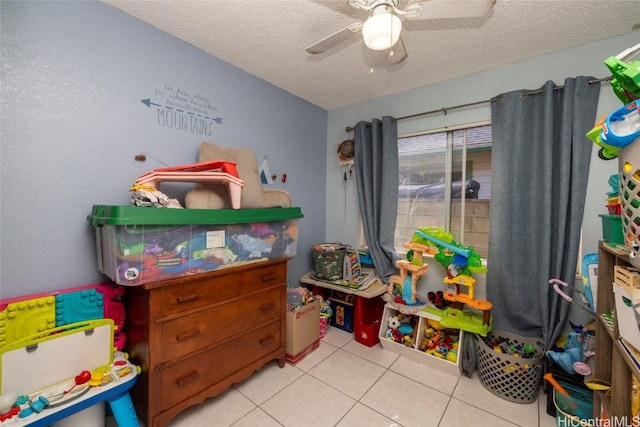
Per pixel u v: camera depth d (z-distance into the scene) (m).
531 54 1.89
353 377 1.86
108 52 1.48
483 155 2.20
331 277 2.51
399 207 2.65
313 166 2.92
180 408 1.37
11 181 1.22
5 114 1.19
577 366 1.42
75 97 1.38
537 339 1.88
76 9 1.37
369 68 2.12
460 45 1.78
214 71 1.98
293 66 2.12
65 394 1.09
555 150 1.82
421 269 2.13
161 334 1.30
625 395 1.05
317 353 2.16
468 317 1.97
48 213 1.31
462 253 1.91
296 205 2.73
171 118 1.76
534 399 1.64
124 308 1.46
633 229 0.82
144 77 1.62
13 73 1.21
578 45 1.77
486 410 1.57
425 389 1.74
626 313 0.95
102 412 1.27
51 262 1.33
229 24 1.63
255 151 2.30
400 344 2.12
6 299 1.20
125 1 1.44
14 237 1.23
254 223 1.72
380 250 2.56
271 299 1.85
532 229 1.88
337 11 1.50
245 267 1.65
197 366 1.45
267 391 1.70
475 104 2.15
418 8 1.17
